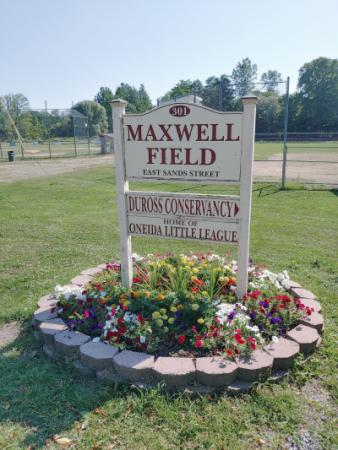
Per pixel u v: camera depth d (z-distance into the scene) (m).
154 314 2.75
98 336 2.82
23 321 3.34
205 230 3.08
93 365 2.51
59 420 2.16
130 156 3.16
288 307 3.03
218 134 2.86
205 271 3.42
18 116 35.75
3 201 9.65
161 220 3.18
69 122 40.56
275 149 36.19
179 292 3.05
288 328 2.90
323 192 10.45
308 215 7.70
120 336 2.70
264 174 15.92
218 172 2.93
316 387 2.42
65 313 3.11
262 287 3.31
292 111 54.38
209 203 3.00
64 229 6.69
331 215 7.67
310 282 4.16
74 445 2.00
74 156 27.11
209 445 1.98
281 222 7.10
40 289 4.04
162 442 2.00
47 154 29.17
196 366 2.39
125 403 2.26
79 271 4.57
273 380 2.43
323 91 53.78
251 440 2.01
